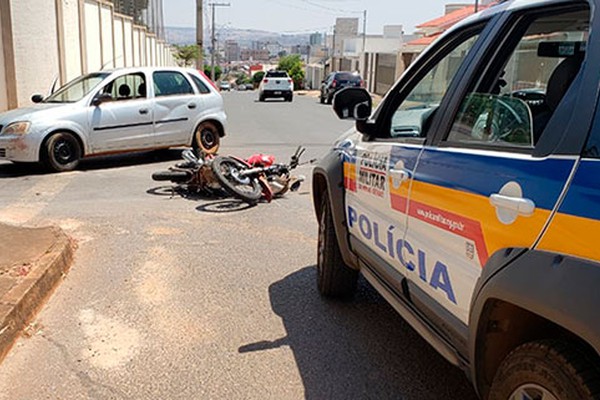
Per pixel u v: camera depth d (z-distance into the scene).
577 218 1.90
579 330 1.81
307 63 82.06
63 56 15.85
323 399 3.19
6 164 10.38
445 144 2.88
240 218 6.95
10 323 3.75
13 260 4.77
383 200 3.40
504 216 2.23
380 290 3.51
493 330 2.37
